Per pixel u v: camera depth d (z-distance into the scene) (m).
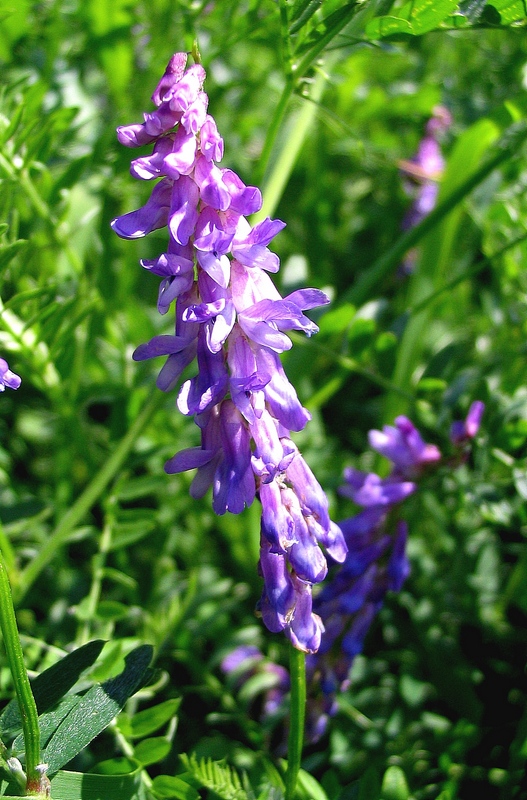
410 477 0.18
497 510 0.19
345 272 0.33
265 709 0.20
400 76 0.33
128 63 0.25
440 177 0.28
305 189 0.32
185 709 0.21
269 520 0.13
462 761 0.19
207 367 0.13
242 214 0.13
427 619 0.21
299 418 0.13
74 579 0.21
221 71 0.29
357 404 0.29
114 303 0.23
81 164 0.20
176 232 0.13
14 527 0.20
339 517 0.24
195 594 0.21
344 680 0.18
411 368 0.24
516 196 0.24
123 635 0.21
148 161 0.13
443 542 0.22
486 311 0.25
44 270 0.21
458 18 0.15
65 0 0.28
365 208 0.33
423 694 0.20
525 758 0.18
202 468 0.14
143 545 0.24
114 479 0.23
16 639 0.13
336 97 0.29
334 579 0.18
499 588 0.22
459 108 0.30
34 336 0.20
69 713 0.13
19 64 0.26
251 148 0.32
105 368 0.24
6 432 0.27
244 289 0.13
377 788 0.15
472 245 0.29
